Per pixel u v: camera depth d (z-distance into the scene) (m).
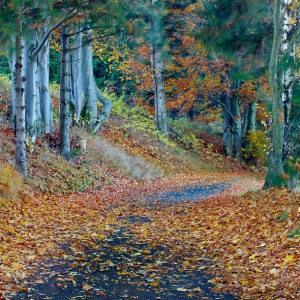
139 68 36.44
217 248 8.63
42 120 21.08
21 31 13.07
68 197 15.13
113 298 5.89
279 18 12.83
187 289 6.35
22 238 8.73
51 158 17.75
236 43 14.18
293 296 5.65
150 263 7.66
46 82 21.17
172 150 31.06
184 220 11.53
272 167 13.79
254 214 10.76
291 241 8.02
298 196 11.52
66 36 18.58
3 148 16.23
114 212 12.81
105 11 14.34
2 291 5.83
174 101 35.06
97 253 8.17
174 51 31.55
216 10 13.90
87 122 26.09
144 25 16.11
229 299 5.93
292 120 14.74
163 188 19.77
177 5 30.39
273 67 13.20
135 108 36.62
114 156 22.77
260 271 6.95
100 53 36.59
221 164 33.28
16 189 12.88
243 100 35.19
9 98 24.00
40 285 6.27
